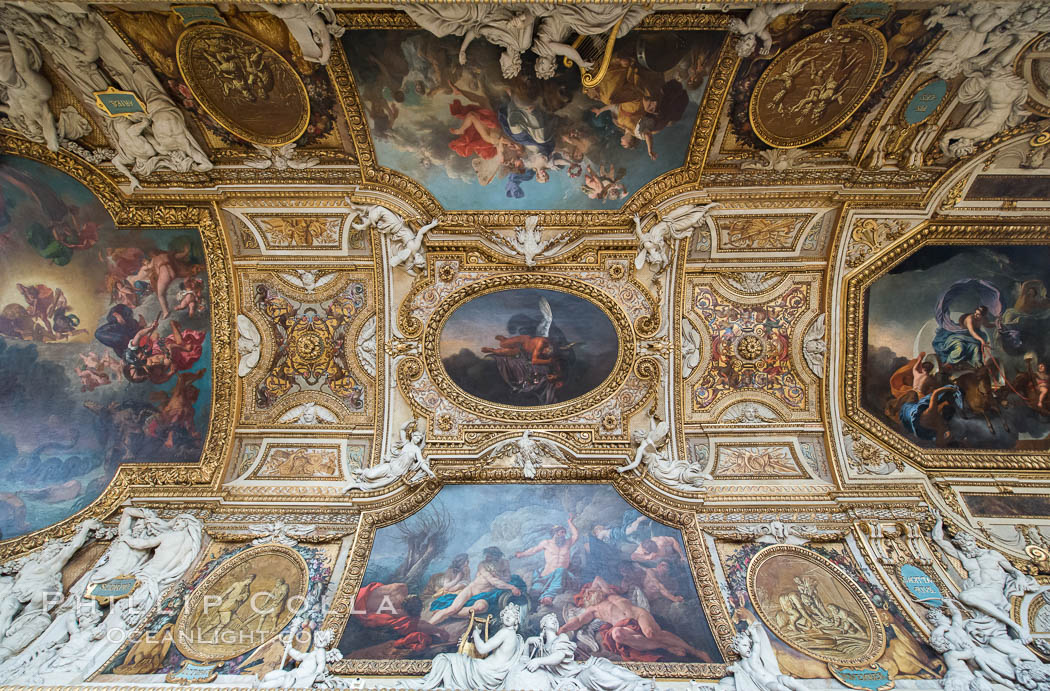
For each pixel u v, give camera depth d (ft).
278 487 35.60
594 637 28.96
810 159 32.17
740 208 33.55
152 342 35.47
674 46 27.45
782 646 28.40
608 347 36.58
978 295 35.24
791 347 36.70
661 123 30.81
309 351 36.76
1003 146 30.94
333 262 35.50
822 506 34.55
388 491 35.17
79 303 34.60
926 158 31.76
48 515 32.63
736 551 32.94
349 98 29.25
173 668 26.76
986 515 33.83
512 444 36.24
